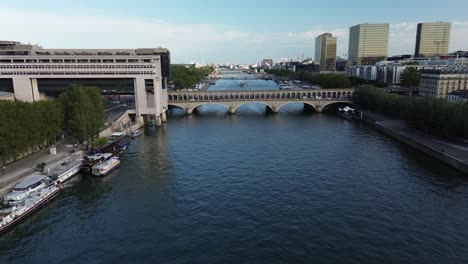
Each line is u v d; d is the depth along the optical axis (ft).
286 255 210.38
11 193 282.77
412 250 214.69
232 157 420.36
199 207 279.08
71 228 249.96
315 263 202.18
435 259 205.46
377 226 244.83
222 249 217.77
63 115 441.68
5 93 549.95
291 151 447.42
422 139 477.36
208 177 349.00
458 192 306.76
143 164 399.65
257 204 282.36
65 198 304.50
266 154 433.07
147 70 636.48
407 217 258.78
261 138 532.73
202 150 458.91
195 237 232.73
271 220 254.68
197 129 621.31
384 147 470.39
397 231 238.07
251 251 215.10
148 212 272.51
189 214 266.98
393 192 307.17
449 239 227.40
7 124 331.16
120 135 520.83
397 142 501.56
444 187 319.06
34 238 236.84
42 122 394.93
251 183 329.93
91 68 634.43
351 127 631.97
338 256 208.85
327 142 501.56
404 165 386.93
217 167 381.19
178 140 526.16
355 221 252.21
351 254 210.79
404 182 332.39
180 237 233.35
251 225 247.50
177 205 284.00
